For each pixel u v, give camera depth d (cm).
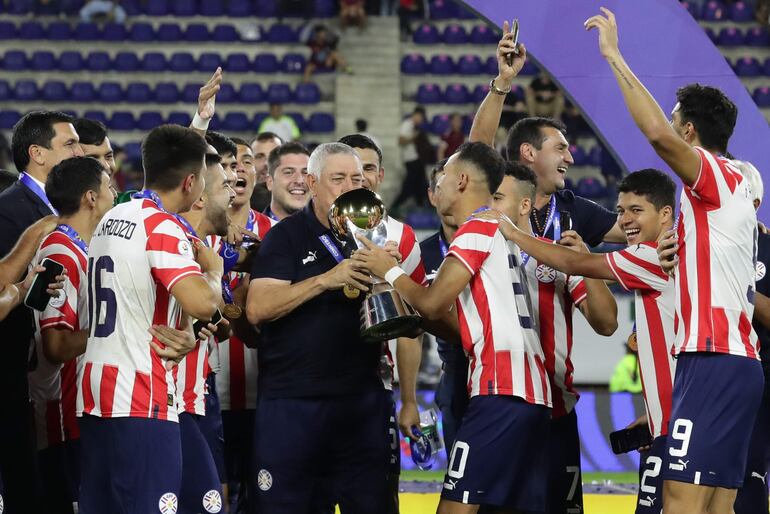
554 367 1311
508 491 1166
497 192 1288
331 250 1212
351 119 4672
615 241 1490
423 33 4922
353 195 1164
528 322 1194
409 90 4806
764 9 4925
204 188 1173
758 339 1264
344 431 1205
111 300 1051
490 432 1163
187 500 1184
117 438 1036
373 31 4869
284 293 1168
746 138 1656
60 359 1161
